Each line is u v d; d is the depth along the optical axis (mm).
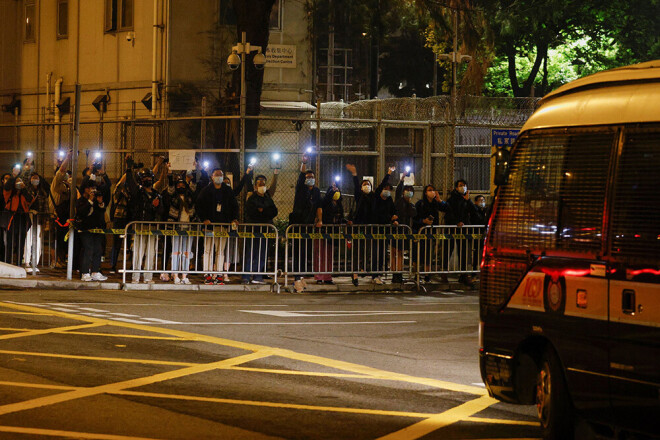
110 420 8109
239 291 19734
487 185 27422
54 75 34125
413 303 18078
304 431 7969
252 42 24406
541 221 7898
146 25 30828
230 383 9844
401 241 20828
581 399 7309
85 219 19250
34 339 12070
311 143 28750
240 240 20312
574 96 7930
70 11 33531
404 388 9898
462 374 10742
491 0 40062
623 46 44688
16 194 20594
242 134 21578
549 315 7652
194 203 20609
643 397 6738
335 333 13594
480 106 24359
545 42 44500
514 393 8203
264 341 12664
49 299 16812
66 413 8305
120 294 18297
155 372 10281
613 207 7188
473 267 21453
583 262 7355
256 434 7812
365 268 20609
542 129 8102
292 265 20078
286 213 28375
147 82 30766
